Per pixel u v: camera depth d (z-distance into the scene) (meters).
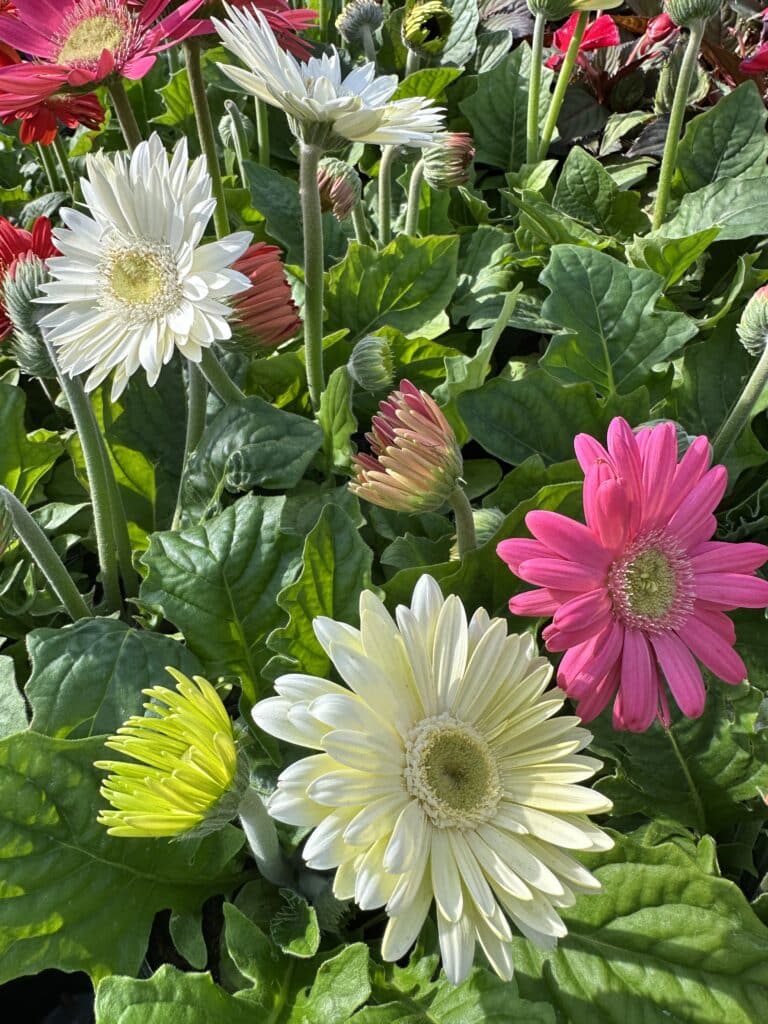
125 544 0.38
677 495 0.25
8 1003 0.33
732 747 0.32
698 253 0.47
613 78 0.70
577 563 0.24
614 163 0.67
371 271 0.47
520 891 0.21
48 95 0.34
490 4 0.78
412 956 0.28
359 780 0.21
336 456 0.39
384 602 0.32
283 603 0.30
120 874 0.28
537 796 0.23
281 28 0.38
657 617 0.25
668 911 0.27
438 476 0.28
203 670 0.32
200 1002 0.25
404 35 0.56
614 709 0.25
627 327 0.43
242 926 0.27
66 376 0.34
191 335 0.28
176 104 0.60
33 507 0.43
